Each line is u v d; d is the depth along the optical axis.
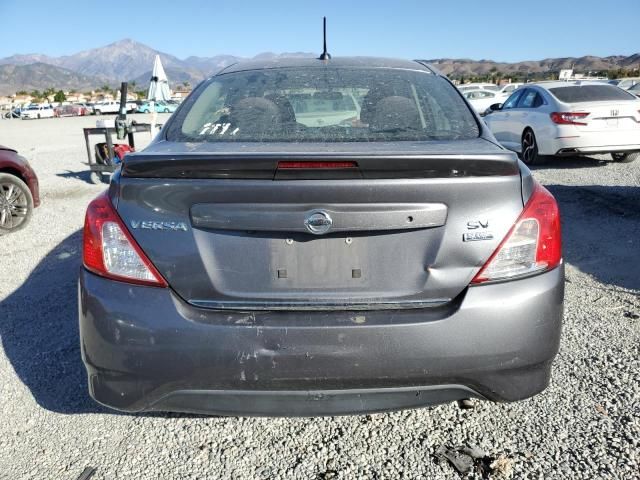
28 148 17.52
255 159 1.97
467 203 2.04
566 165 10.13
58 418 2.76
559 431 2.54
